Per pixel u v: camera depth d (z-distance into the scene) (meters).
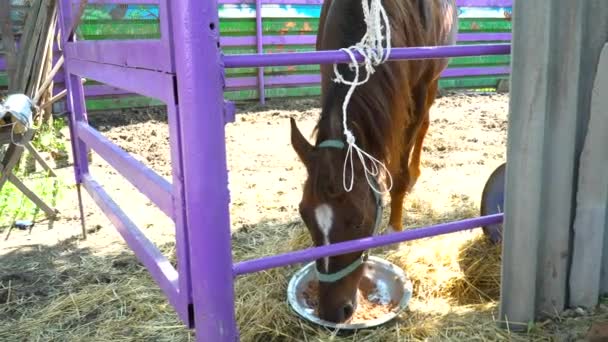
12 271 2.66
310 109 7.09
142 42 1.55
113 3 2.06
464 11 8.22
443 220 3.08
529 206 1.71
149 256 1.89
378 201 1.91
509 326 1.83
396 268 2.26
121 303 2.33
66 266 2.72
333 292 1.84
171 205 1.53
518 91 1.65
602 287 1.94
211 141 1.30
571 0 1.61
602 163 1.75
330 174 1.67
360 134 1.78
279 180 4.17
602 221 1.82
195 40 1.24
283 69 7.47
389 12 2.20
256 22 7.17
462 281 2.32
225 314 1.44
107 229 3.23
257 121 6.38
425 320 1.96
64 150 4.74
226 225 1.38
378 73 1.90
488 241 2.60
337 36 2.12
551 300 1.86
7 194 3.68
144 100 6.77
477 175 4.16
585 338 1.70
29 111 3.06
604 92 1.70
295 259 1.53
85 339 2.08
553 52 1.64
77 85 2.94
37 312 2.29
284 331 2.00
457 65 8.42
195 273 1.42
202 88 1.26
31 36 4.37
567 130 1.72
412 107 2.51
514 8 1.58
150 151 5.01
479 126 6.03
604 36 1.70
